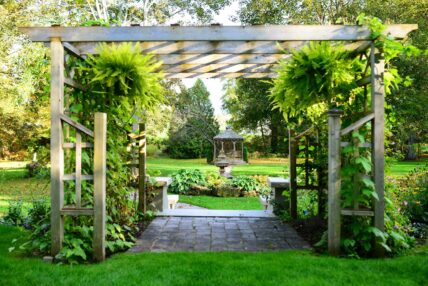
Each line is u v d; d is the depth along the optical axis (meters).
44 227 3.84
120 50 3.99
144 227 5.30
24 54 11.64
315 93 4.38
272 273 3.15
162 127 19.25
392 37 3.63
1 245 4.19
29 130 13.25
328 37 3.65
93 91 4.16
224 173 13.40
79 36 3.65
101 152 3.62
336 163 3.72
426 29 15.23
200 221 5.74
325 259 3.55
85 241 3.77
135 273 3.16
